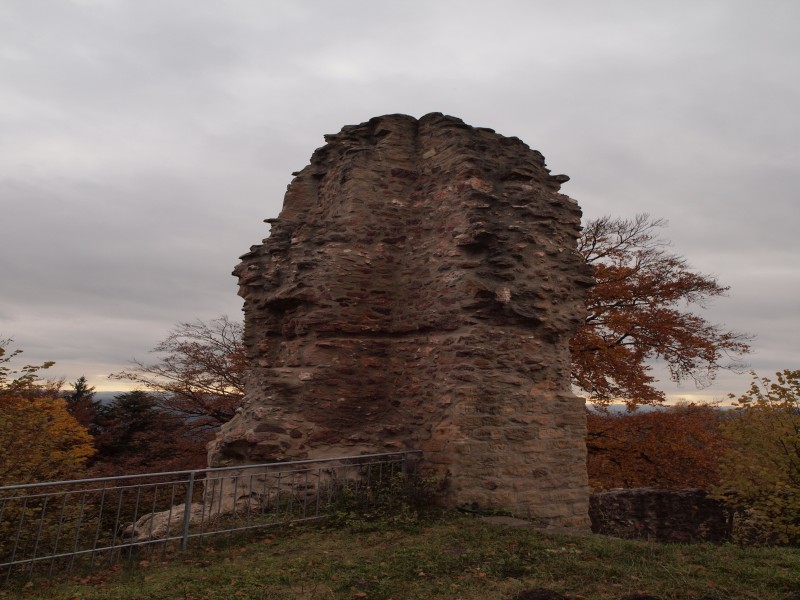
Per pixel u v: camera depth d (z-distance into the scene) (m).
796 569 4.30
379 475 7.41
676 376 16.48
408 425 8.27
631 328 16.19
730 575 4.20
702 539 9.73
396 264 9.11
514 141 9.43
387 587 4.30
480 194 8.41
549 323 8.20
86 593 4.48
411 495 7.11
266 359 9.46
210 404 19.45
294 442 7.95
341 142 10.36
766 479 9.08
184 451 18.59
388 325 8.88
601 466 16.16
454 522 6.45
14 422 7.13
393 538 5.86
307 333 8.60
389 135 9.64
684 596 3.82
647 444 15.61
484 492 7.27
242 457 8.14
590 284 8.84
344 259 8.80
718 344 16.41
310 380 8.26
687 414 16.19
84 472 8.95
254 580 4.54
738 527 9.75
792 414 9.33
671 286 16.56
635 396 16.08
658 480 15.59
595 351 16.25
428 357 8.24
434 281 8.48
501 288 7.89
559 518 7.68
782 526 8.77
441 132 9.33
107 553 6.12
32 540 6.37
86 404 29.80
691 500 10.06
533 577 4.40
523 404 7.80
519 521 6.60
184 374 19.27
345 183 9.32
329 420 8.21
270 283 9.55
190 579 4.66
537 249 8.43
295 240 9.46
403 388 8.52
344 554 5.29
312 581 4.52
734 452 9.85
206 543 5.95
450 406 7.58
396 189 9.38
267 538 6.05
